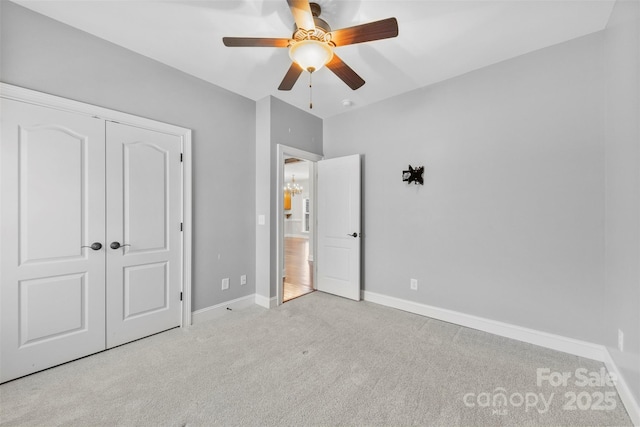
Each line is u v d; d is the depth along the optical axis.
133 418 1.49
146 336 2.44
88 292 2.12
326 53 1.77
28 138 1.85
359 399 1.65
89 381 1.81
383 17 1.92
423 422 1.47
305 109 3.58
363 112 3.46
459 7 1.81
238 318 2.88
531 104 2.31
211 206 2.90
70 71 2.01
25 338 1.86
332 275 3.67
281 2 1.79
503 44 2.21
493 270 2.51
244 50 2.31
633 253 1.53
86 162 2.09
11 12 1.78
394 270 3.17
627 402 1.54
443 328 2.62
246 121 3.24
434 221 2.86
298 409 1.57
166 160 2.55
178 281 2.64
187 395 1.68
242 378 1.85
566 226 2.17
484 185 2.55
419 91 2.97
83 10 1.86
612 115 1.86
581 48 2.11
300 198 11.21
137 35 2.13
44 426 1.44
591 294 2.07
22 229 1.84
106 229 2.20
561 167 2.19
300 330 2.59
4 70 1.76
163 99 2.51
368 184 3.40
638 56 1.46
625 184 1.65
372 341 2.37
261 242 3.29
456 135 2.71
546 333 2.25
